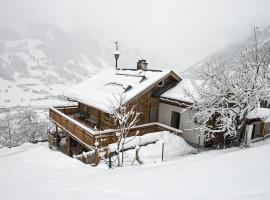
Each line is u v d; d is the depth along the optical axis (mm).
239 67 16062
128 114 13023
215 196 5086
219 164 7781
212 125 17375
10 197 7402
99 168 10938
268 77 15406
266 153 8172
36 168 10773
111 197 6207
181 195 5531
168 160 13328
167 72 18547
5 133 38594
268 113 19203
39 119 42219
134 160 12859
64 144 21188
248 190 5117
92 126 19500
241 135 16875
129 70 21031
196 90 16797
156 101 19188
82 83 21922
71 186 7789
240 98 15258
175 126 18969
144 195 5992
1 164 11578
